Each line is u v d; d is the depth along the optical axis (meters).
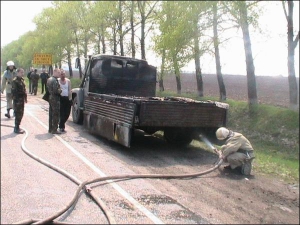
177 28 13.55
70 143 9.01
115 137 8.61
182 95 20.41
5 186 5.39
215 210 5.05
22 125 11.28
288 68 14.25
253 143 12.66
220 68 16.80
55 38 31.09
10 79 12.38
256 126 13.63
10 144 8.35
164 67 14.62
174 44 13.84
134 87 11.82
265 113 13.89
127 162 7.57
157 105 8.11
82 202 5.02
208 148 9.88
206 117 8.77
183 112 8.45
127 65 11.73
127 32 24.16
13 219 4.28
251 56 14.66
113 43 25.70
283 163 9.19
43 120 12.77
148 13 20.80
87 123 10.55
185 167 7.51
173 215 4.72
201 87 20.05
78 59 12.88
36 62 29.30
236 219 4.79
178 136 10.15
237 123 14.59
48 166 6.62
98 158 7.64
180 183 6.29
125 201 5.12
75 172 6.43
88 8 27.22
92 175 6.33
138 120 7.97
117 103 8.62
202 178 6.75
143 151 8.90
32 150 7.84
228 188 6.21
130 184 5.96
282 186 6.64
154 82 12.04
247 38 13.95
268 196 5.94
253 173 7.46
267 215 5.05
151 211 4.80
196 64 16.06
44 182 5.73
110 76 11.58
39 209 4.64
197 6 12.79
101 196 5.26
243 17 12.40
